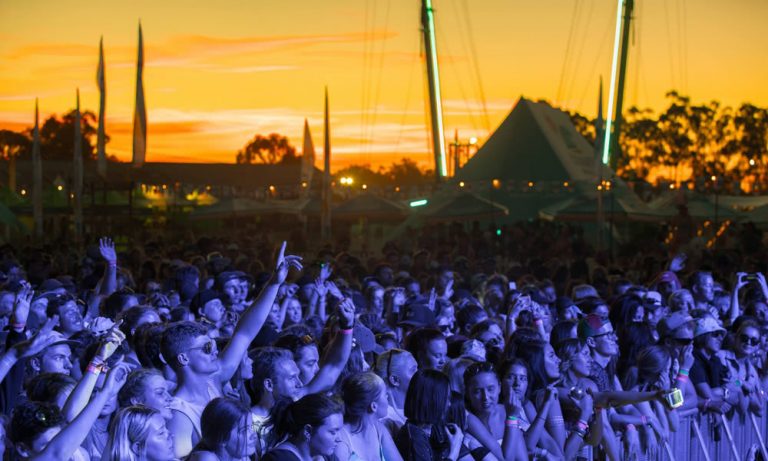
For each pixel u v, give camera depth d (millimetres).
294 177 53344
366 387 5781
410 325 9523
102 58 29625
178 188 44062
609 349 7883
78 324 8164
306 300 11250
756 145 76625
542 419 6883
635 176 76875
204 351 5910
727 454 9117
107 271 10539
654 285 12984
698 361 9031
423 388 6008
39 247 25281
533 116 38000
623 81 41250
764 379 10281
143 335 6570
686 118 78312
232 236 35250
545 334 10055
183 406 5730
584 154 38938
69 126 89500
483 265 18812
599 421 7426
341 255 17719
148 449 4926
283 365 5980
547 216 33375
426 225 33031
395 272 18594
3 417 5383
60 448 5012
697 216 32656
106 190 34812
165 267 15680
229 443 5012
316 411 5164
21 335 7316
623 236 35594
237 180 52969
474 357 7426
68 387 5789
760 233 28438
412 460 5906
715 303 12391
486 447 6336
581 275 22531
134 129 29391
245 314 6684
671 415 8367
